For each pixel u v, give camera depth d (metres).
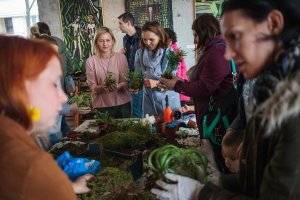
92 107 3.22
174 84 2.22
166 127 2.01
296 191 0.64
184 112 2.74
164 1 5.10
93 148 1.72
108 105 3.19
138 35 4.07
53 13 5.34
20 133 0.70
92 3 5.24
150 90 2.96
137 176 1.49
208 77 1.95
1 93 0.68
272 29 0.68
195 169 1.11
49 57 0.72
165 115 2.25
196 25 2.04
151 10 5.17
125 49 4.27
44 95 0.73
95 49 3.25
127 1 5.19
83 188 1.17
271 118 0.67
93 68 3.24
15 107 0.69
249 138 0.85
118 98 3.19
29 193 0.66
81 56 5.46
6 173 0.66
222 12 0.75
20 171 0.65
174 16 5.15
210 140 1.92
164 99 2.96
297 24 0.67
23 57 0.68
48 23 5.38
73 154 1.83
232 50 0.74
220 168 1.80
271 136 0.72
